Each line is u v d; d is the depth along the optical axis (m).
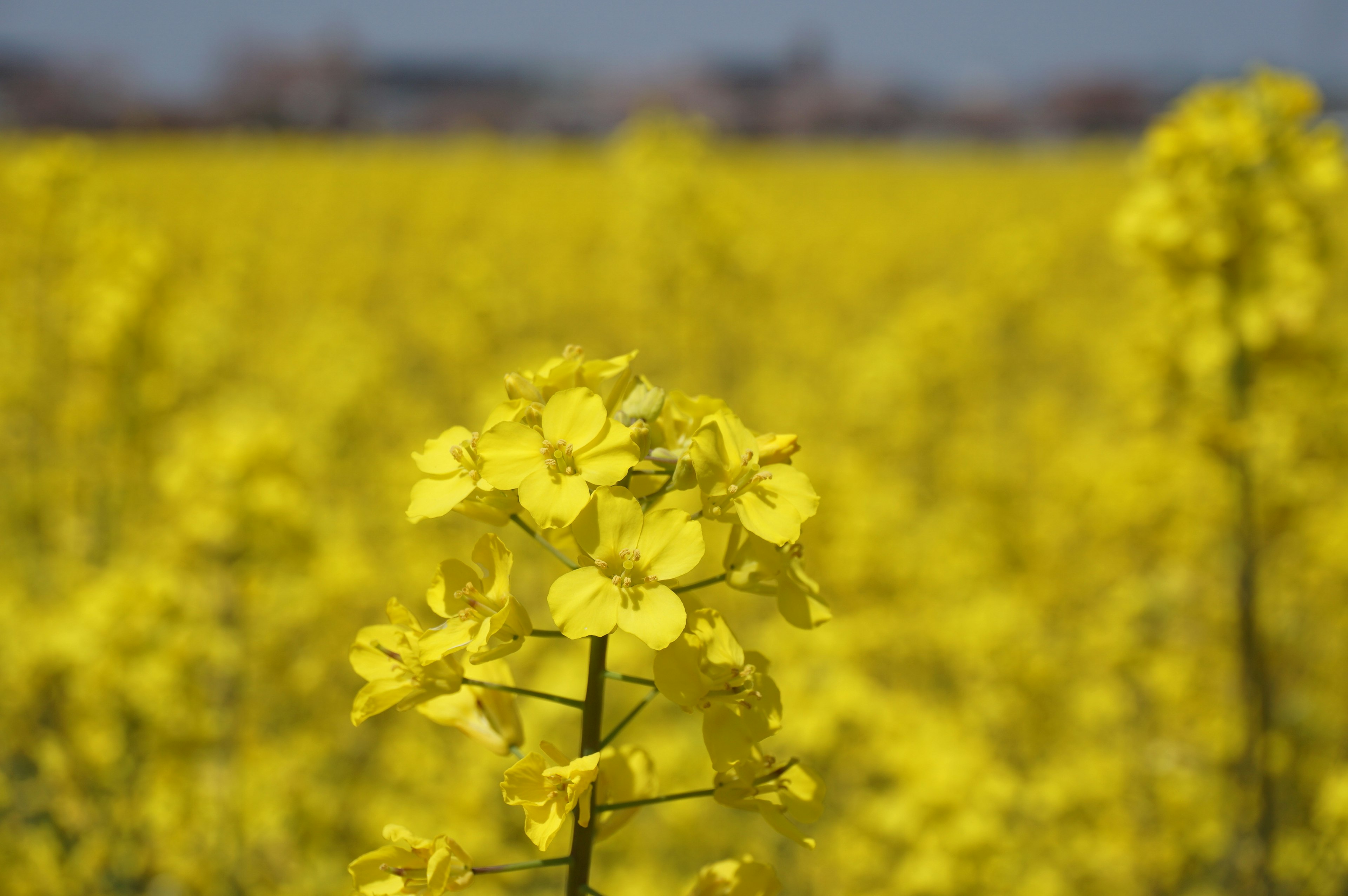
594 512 1.91
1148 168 5.42
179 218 29.94
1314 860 5.12
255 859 5.51
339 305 22.45
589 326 21.48
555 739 5.98
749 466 2.01
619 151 14.65
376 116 122.00
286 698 6.65
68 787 5.12
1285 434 6.05
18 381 9.54
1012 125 121.62
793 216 34.06
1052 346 18.55
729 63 154.12
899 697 6.88
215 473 5.62
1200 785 6.10
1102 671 7.34
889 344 13.41
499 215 33.41
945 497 11.16
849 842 5.75
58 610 5.82
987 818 5.00
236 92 110.44
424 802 6.40
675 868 5.88
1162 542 7.77
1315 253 5.25
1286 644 6.71
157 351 8.04
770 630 7.04
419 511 2.00
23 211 9.30
